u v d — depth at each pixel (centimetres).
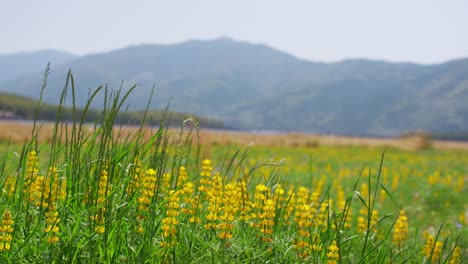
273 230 466
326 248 452
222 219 418
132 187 435
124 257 392
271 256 432
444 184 1725
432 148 4419
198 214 454
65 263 371
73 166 413
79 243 365
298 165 2102
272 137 4556
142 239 413
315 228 498
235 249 412
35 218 410
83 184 441
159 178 413
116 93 408
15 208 437
